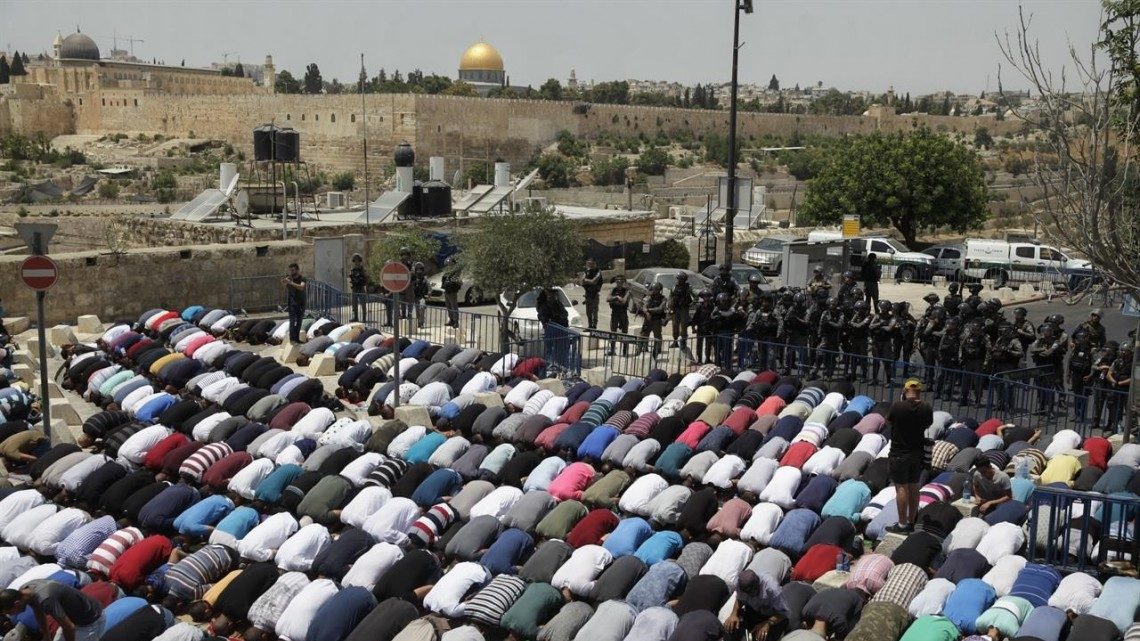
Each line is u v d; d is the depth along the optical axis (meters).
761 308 23.41
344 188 102.81
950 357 21.75
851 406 17.67
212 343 21.30
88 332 26.44
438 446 15.89
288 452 15.54
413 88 148.62
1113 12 18.66
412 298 27.09
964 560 11.88
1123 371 19.80
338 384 20.41
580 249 25.84
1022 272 43.97
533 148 120.44
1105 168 16.45
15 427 16.31
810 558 12.34
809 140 136.50
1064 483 13.91
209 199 40.50
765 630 10.89
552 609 11.38
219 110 132.00
